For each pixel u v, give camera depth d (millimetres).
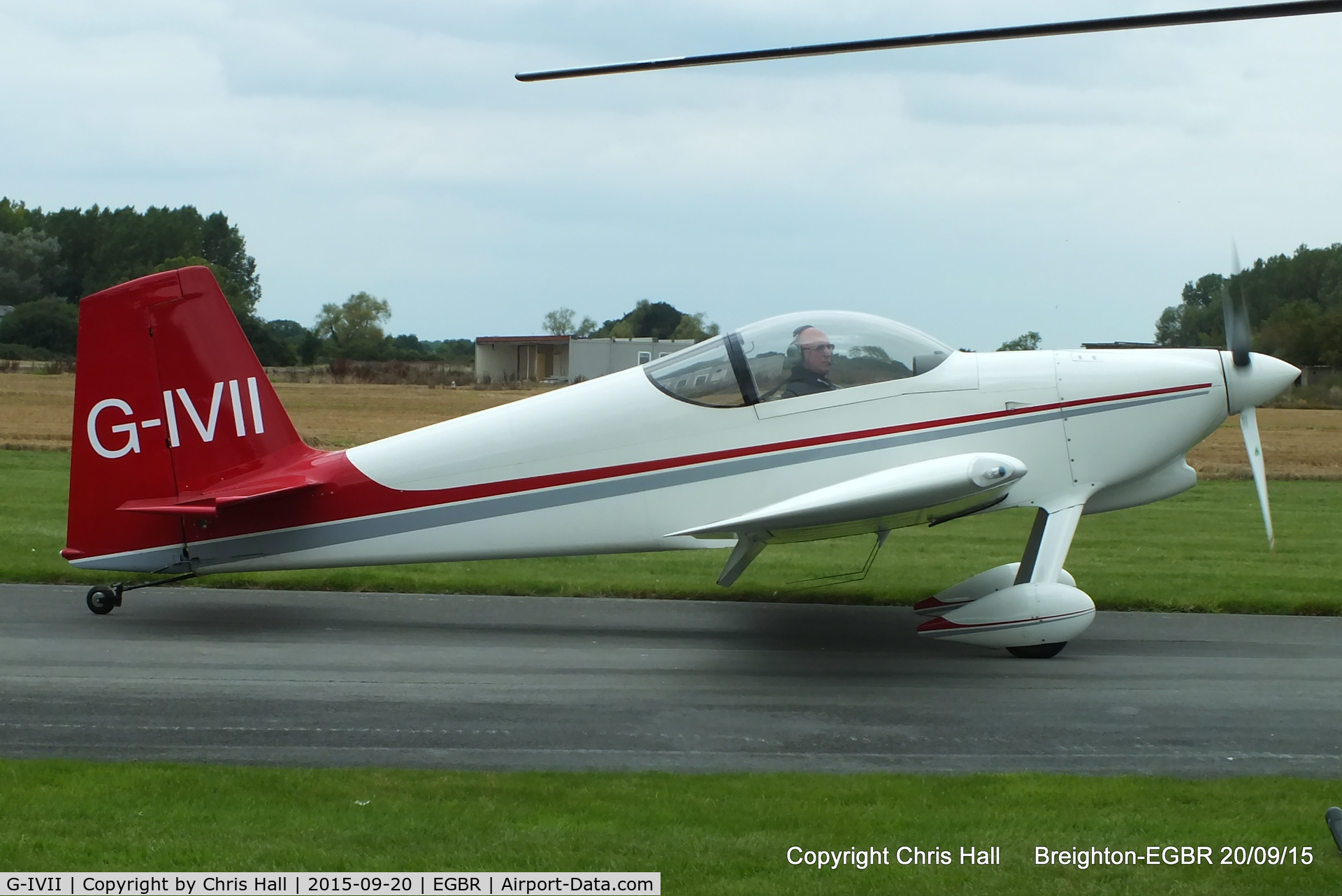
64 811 5984
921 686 9203
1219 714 8406
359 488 11406
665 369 11023
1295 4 5055
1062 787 6578
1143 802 6371
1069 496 10672
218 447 11414
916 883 5273
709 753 7348
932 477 9555
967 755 7395
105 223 129625
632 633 11195
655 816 6027
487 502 11281
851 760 7262
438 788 6395
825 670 9734
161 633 10711
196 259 120562
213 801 6168
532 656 10141
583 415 11117
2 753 7070
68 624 11023
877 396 10641
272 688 8797
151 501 11391
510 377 83938
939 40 5523
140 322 11273
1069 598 10016
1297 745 7664
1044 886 5266
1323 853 5656
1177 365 10750
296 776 6566
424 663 9758
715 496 10852
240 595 12594
